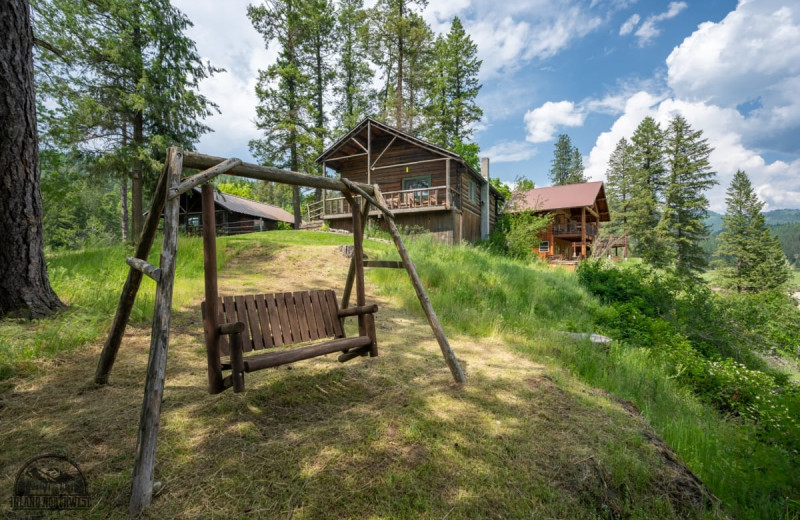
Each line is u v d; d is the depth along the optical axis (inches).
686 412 164.6
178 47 633.6
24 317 159.9
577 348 200.2
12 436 88.4
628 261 958.4
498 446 96.6
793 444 121.8
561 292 371.9
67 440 87.7
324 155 752.3
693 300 378.3
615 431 109.7
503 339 205.8
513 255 725.3
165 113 629.6
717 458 114.7
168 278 83.4
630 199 1563.7
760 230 1483.8
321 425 102.5
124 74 607.8
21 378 117.6
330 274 334.3
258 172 115.9
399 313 244.1
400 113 1056.2
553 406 122.5
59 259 279.0
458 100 1203.2
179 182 90.5
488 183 914.1
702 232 1382.9
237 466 82.2
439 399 121.6
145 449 72.1
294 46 943.7
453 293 284.8
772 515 91.2
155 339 78.7
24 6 169.9
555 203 1022.4
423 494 78.0
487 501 77.7
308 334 131.9
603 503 83.4
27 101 169.5
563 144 2546.8
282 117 913.5
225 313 109.1
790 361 387.9
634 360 209.5
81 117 561.6
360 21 1051.3
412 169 750.5
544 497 80.9
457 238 705.6
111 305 186.9
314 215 932.6
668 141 1459.2
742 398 211.3
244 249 401.1
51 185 428.5
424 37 1043.9
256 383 127.0
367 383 132.6
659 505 84.7
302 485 77.6
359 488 78.1
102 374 115.9
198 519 67.6
